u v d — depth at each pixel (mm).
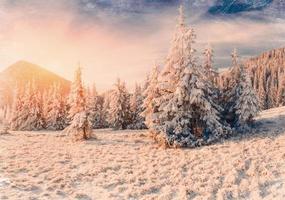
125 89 69062
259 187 19859
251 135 35719
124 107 68188
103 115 84375
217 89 43219
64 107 75688
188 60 36375
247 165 24219
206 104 35594
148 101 43250
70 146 37688
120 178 23172
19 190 20297
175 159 28625
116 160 28859
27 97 78500
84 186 21891
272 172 22016
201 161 27219
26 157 29797
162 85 37219
